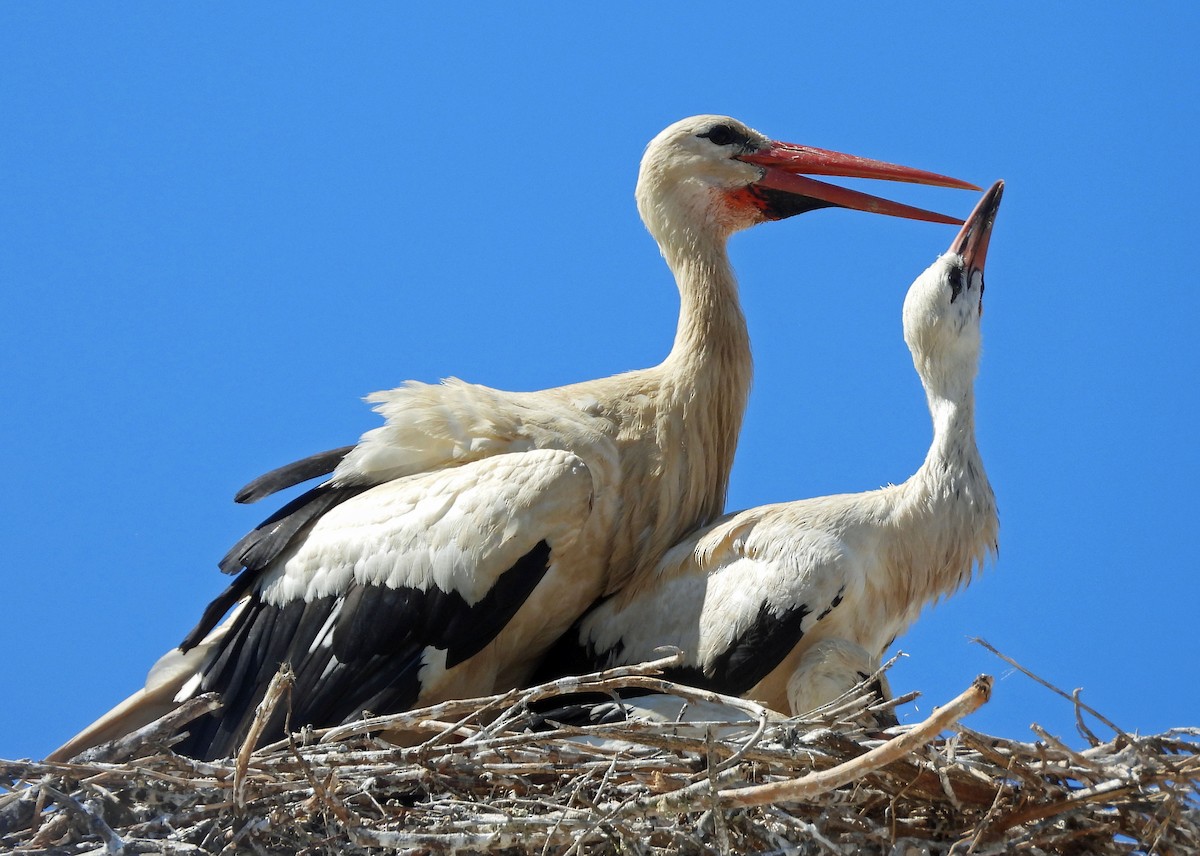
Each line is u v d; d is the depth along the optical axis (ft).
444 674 40.68
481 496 40.83
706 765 33.94
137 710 42.96
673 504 43.47
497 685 42.75
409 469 43.42
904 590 40.91
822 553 39.75
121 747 34.37
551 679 42.60
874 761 30.09
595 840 33.60
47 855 33.12
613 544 42.60
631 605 41.73
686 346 45.62
